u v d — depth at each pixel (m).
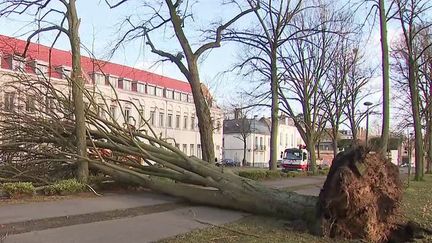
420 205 14.23
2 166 15.35
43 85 16.05
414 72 28.06
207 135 20.08
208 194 12.39
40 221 9.46
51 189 13.52
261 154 96.38
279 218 10.98
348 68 39.06
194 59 20.47
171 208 12.17
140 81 58.22
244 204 11.59
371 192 9.11
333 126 41.34
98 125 16.02
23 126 15.86
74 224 9.32
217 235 8.91
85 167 15.11
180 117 70.12
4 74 16.27
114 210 11.41
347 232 9.09
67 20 15.93
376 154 9.32
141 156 15.02
